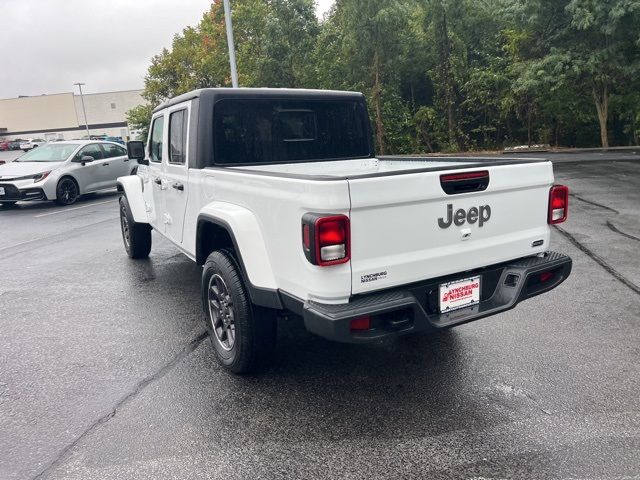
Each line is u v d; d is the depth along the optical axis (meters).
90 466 2.78
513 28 21.70
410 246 3.03
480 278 3.41
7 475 2.72
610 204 9.84
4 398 3.55
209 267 3.84
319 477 2.63
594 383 3.48
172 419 3.22
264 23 24.28
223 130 4.32
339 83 24.09
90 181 14.11
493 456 2.75
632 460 2.68
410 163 4.89
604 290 5.26
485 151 22.89
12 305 5.64
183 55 26.81
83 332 4.77
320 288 2.83
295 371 3.83
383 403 3.34
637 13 16.05
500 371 3.70
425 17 23.17
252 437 3.00
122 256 7.79
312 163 4.84
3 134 99.62
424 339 4.31
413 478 2.60
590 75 18.20
